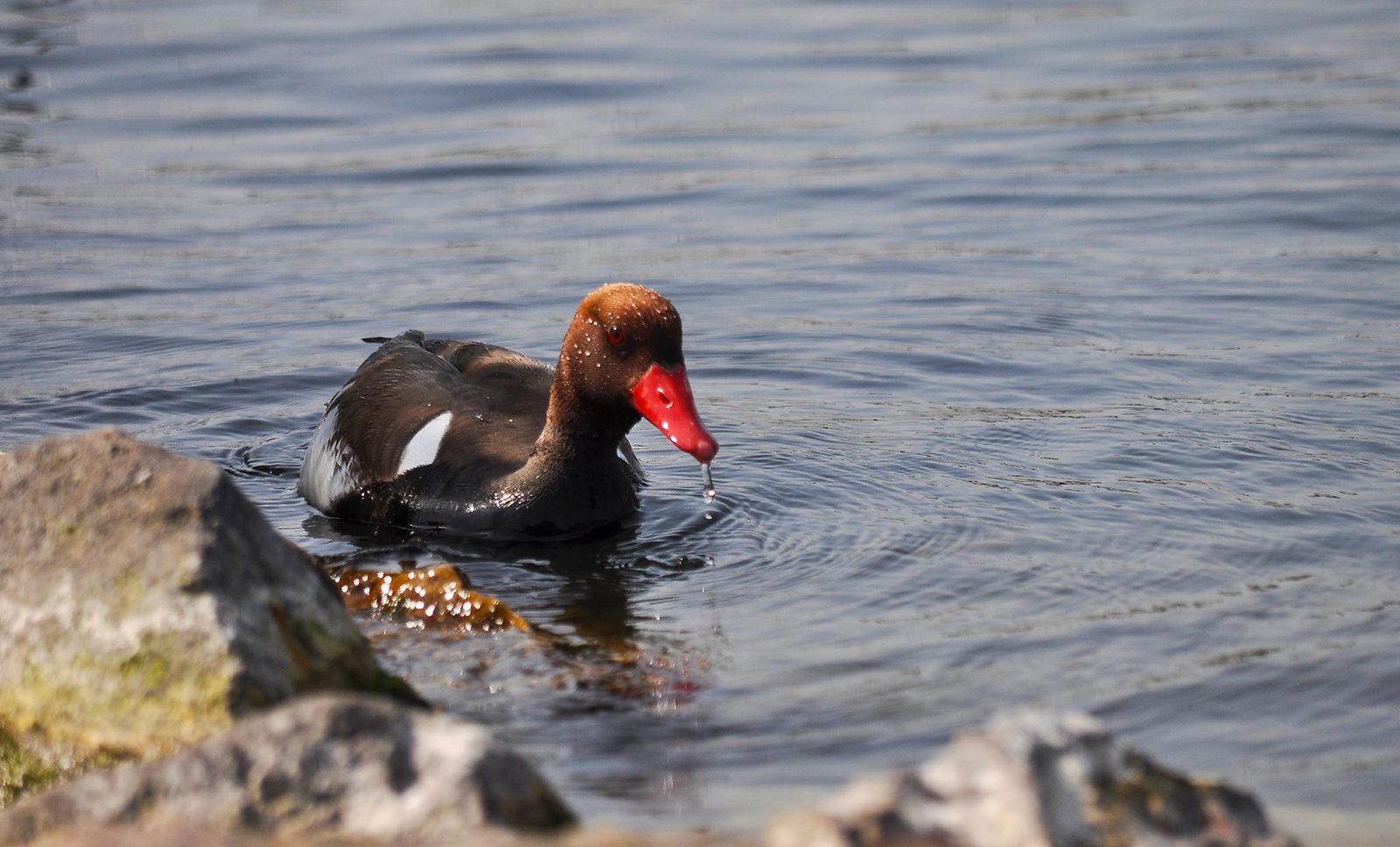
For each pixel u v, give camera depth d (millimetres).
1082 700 8258
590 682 8766
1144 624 9406
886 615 9805
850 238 20312
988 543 11125
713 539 11711
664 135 24703
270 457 14281
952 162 23359
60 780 7473
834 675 8766
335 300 18266
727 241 20250
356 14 32906
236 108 26094
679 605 10219
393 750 5645
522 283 18719
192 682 7266
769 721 8117
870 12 33250
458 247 20109
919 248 19828
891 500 12305
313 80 27688
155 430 14609
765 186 22344
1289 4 33594
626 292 11914
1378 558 10469
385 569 10273
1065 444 13438
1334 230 19844
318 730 5676
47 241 20188
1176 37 30750
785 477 13016
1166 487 12172
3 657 7594
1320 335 16141
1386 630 9148
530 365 13938
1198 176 22375
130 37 30625
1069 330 16781
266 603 7605
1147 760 5262
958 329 16969
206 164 23453
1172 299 17578
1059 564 10609
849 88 27203
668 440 14617
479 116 25719
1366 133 24016
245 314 17859
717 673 8867
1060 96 26625
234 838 5281
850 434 14062
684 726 8070
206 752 5672
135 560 7500
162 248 20031
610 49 29766
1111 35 30922
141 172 23094
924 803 4859
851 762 7547
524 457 12367
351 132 25031
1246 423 13672
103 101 26469
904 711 8180
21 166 23141
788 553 11234
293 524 12609
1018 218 20906
